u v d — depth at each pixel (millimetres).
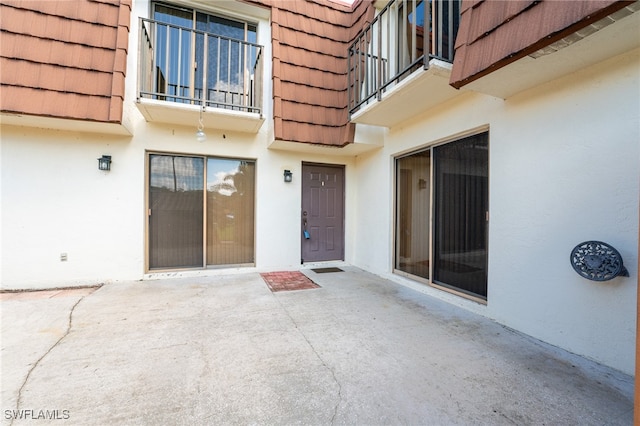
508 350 2227
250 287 3896
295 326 2652
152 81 4055
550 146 2336
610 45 1826
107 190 3969
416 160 4051
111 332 2482
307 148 4809
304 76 4406
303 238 5219
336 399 1655
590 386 1780
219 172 4629
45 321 2689
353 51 4406
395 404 1618
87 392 1691
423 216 3906
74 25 3402
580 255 2061
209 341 2342
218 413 1541
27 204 3643
